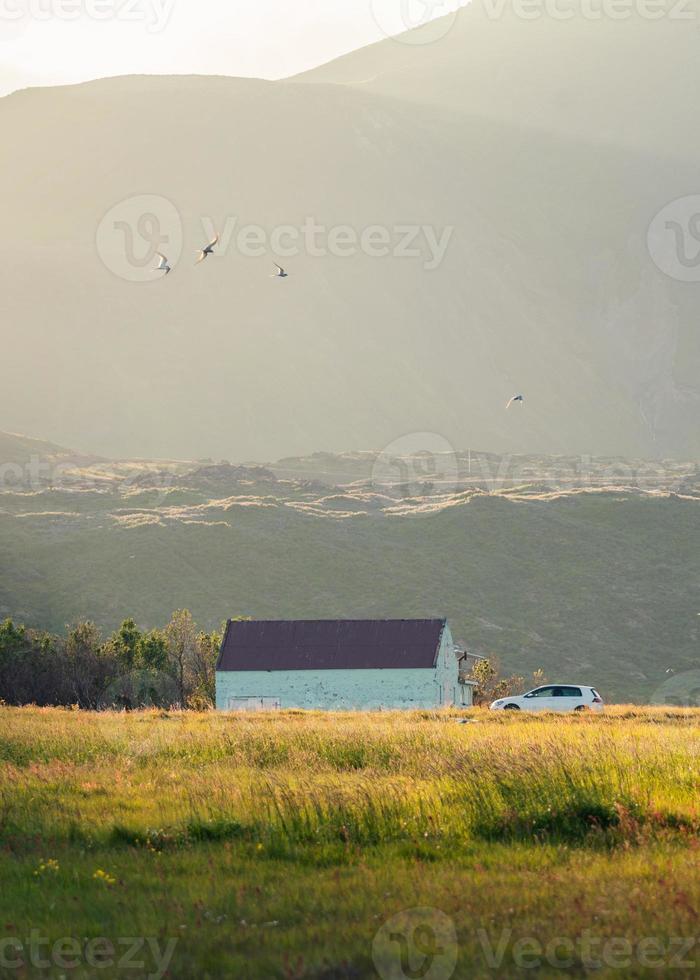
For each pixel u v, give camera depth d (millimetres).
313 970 36562
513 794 59406
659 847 52375
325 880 47625
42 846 54469
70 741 96500
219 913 43438
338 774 74312
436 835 55188
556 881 46219
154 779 75312
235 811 60375
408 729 108500
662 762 72688
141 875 49156
